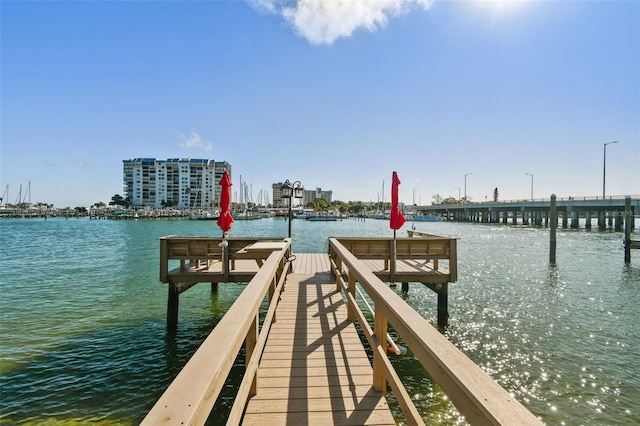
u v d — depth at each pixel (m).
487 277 14.38
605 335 7.72
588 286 12.70
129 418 4.78
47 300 10.70
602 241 29.86
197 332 7.96
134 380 5.78
